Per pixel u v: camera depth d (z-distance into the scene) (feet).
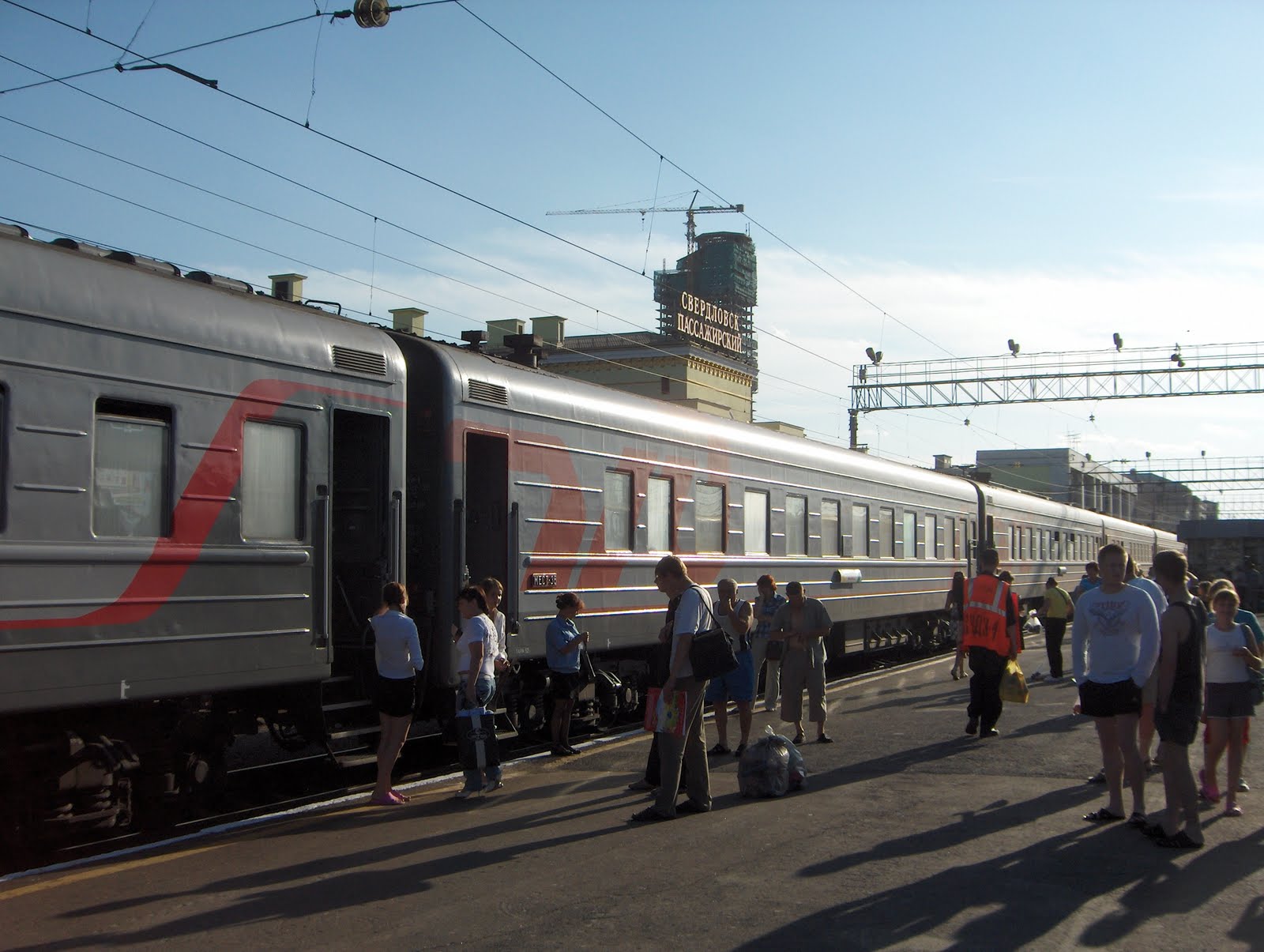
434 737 39.24
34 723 23.30
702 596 26.43
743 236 438.81
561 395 39.19
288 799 30.89
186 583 24.89
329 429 28.96
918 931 17.71
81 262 23.70
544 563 37.58
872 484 66.49
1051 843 23.08
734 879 20.83
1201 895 19.48
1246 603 128.06
